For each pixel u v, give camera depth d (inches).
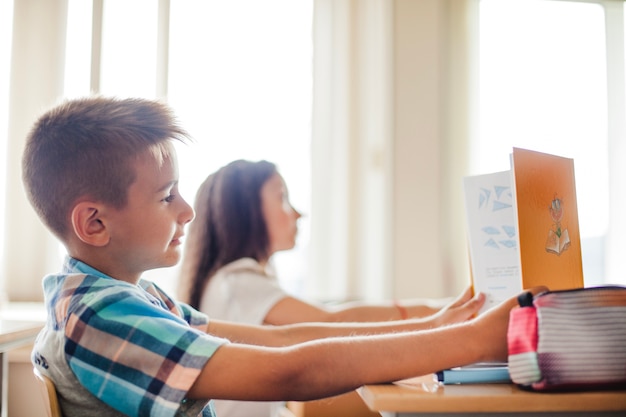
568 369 26.3
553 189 34.6
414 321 39.6
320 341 28.0
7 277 84.4
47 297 31.1
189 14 90.4
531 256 31.9
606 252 91.0
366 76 94.4
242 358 26.7
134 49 86.0
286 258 91.8
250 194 62.6
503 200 36.4
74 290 29.3
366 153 93.7
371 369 27.2
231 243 61.5
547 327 26.6
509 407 25.8
